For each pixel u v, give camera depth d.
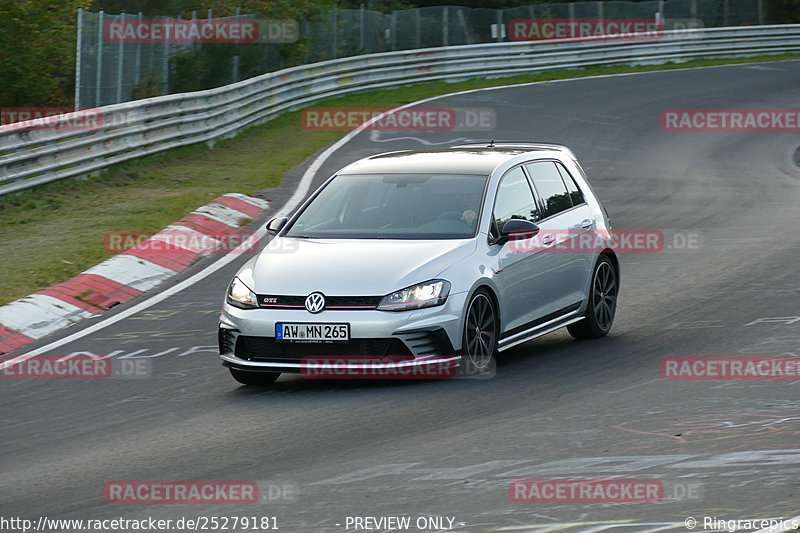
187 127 83.00
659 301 40.28
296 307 28.73
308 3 126.81
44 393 30.75
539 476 20.81
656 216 61.72
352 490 20.50
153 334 37.53
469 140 90.62
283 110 104.38
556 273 33.16
